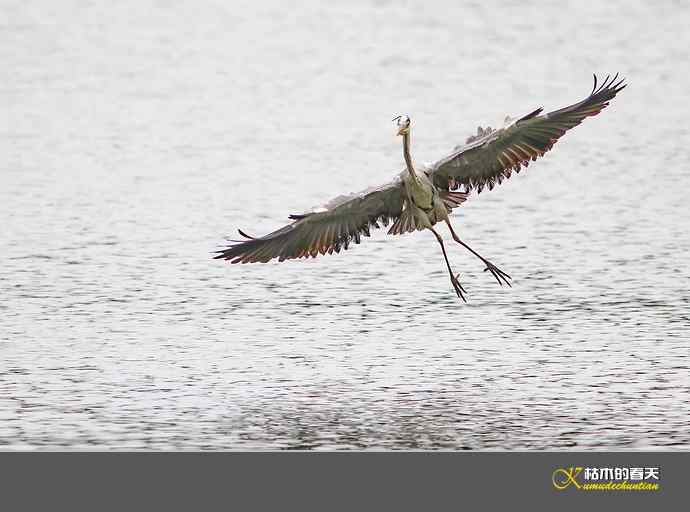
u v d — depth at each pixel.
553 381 17.88
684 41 58.19
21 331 20.34
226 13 70.50
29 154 36.34
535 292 22.72
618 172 33.66
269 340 19.95
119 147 37.69
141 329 20.50
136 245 26.17
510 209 29.61
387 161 35.66
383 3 72.38
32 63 54.78
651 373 18.16
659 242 26.19
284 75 52.41
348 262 25.11
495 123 41.28
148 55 57.53
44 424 16.28
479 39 60.12
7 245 26.06
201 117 43.25
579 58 54.50
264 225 28.09
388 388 17.69
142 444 15.71
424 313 21.50
